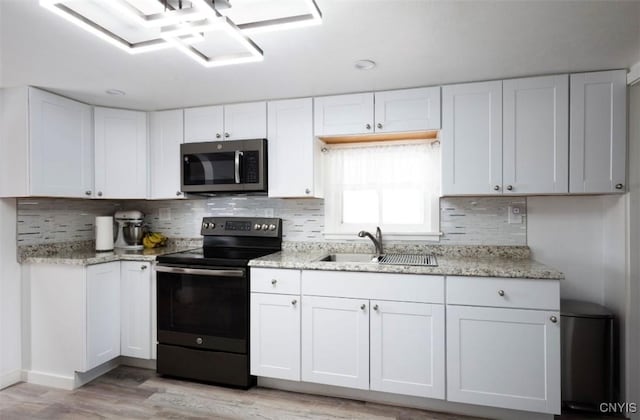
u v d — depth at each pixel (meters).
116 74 2.16
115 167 2.83
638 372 2.03
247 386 2.38
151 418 2.06
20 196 2.35
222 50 1.85
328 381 2.22
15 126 2.35
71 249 2.94
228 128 2.75
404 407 2.17
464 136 2.30
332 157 2.91
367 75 2.20
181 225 3.26
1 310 2.42
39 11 1.47
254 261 2.35
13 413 2.12
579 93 2.13
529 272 1.92
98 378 2.56
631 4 1.45
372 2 1.43
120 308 2.69
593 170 2.11
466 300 2.01
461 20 1.58
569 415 2.09
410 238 2.72
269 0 1.42
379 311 2.13
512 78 2.23
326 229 2.91
